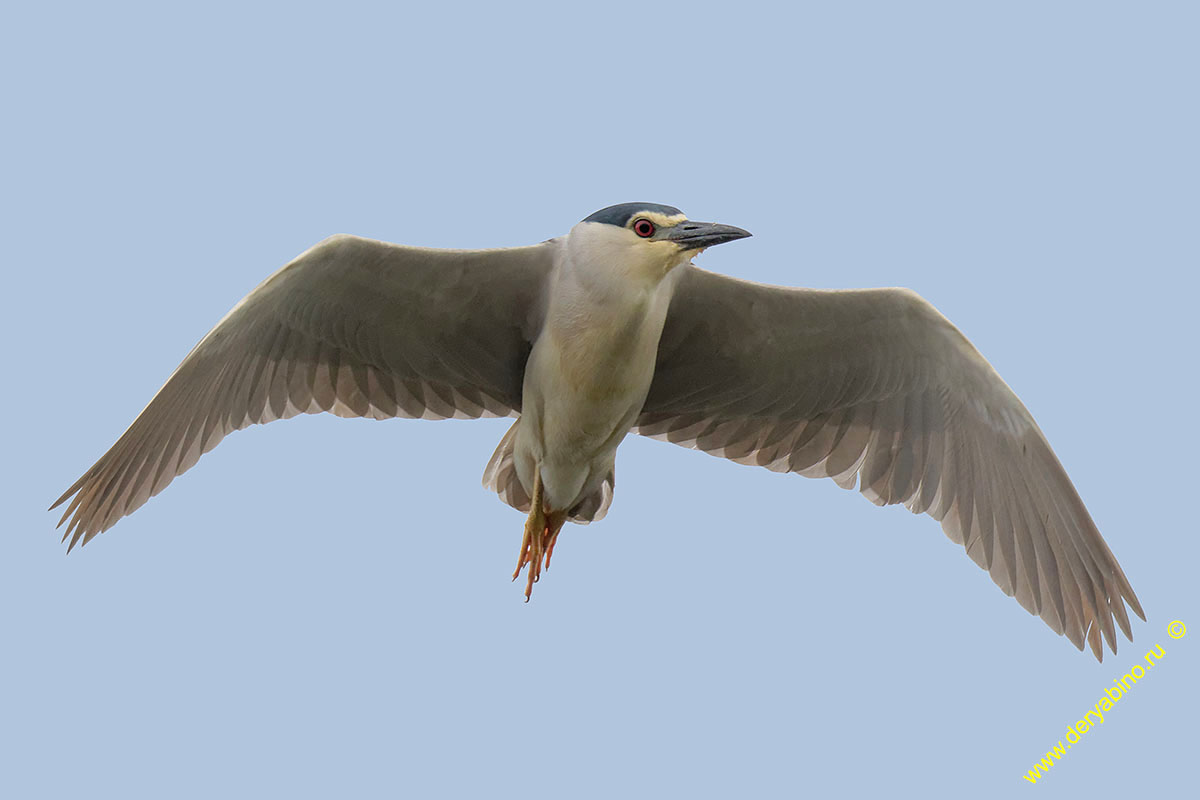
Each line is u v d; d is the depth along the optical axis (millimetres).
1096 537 12062
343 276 11805
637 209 11508
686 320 12430
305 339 12219
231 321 11602
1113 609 12016
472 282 12000
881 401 12711
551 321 11812
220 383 11992
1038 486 12273
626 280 11461
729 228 11336
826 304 12070
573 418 12023
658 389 13023
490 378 12820
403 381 12766
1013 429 12219
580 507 13156
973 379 12195
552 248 11953
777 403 13023
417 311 12203
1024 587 12414
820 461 13164
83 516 11750
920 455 12711
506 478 13383
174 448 12023
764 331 12430
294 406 12516
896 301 11930
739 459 13461
